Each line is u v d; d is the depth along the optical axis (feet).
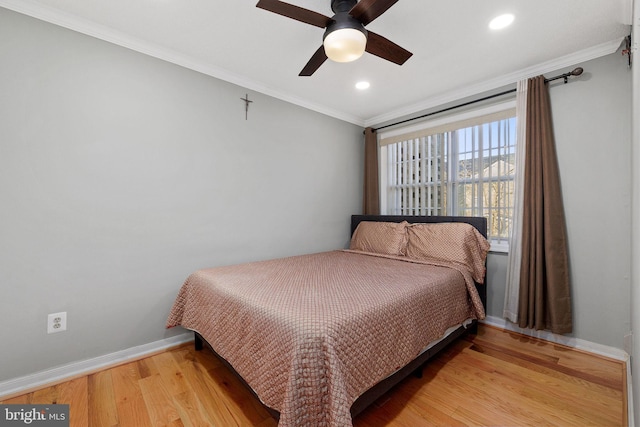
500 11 5.71
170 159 7.38
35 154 5.68
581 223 7.26
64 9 5.74
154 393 5.49
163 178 7.27
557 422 4.70
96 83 6.33
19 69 5.51
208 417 4.85
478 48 7.02
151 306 7.14
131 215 6.81
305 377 3.66
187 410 5.02
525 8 5.62
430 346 6.13
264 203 9.34
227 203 8.46
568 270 7.39
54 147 5.86
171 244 7.43
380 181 12.39
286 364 3.84
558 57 7.41
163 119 7.26
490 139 9.05
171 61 7.36
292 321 4.07
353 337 4.12
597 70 7.01
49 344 5.87
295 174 10.21
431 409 5.04
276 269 7.43
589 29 6.26
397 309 5.01
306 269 7.45
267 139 9.38
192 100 7.74
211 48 7.12
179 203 7.55
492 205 9.02
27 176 5.61
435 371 6.24
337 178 11.72
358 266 7.84
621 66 6.70
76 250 6.15
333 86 9.20
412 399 5.31
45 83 5.76
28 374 5.66
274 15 5.88
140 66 6.91
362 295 5.17
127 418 4.81
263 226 9.33
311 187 10.75
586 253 7.20
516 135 8.11
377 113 11.76
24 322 5.62
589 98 7.13
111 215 6.55
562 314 7.30
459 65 7.82
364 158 12.63
